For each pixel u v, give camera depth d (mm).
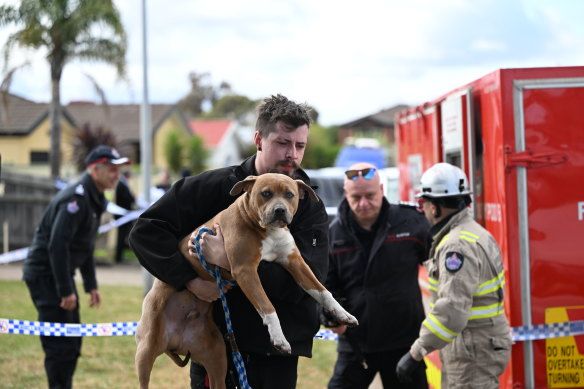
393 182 10469
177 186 4039
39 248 6902
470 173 5699
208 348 4039
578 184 5203
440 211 5035
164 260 3877
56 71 22141
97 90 22625
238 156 62219
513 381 5219
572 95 5207
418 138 7828
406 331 5637
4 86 21438
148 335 4004
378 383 8000
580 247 5215
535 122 5203
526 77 5199
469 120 5695
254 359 4094
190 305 4027
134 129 39594
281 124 3883
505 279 5234
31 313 11258
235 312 4016
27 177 20859
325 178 17391
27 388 7551
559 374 5230
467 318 4723
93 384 7809
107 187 7113
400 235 5652
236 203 3721
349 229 5754
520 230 5191
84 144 21812
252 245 3596
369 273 5629
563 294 5215
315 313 4109
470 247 4793
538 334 5195
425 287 7309
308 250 3943
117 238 18281
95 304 7703
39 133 34906
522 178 5191
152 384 7863
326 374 8414
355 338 5680
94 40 21906
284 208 3479
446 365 5043
